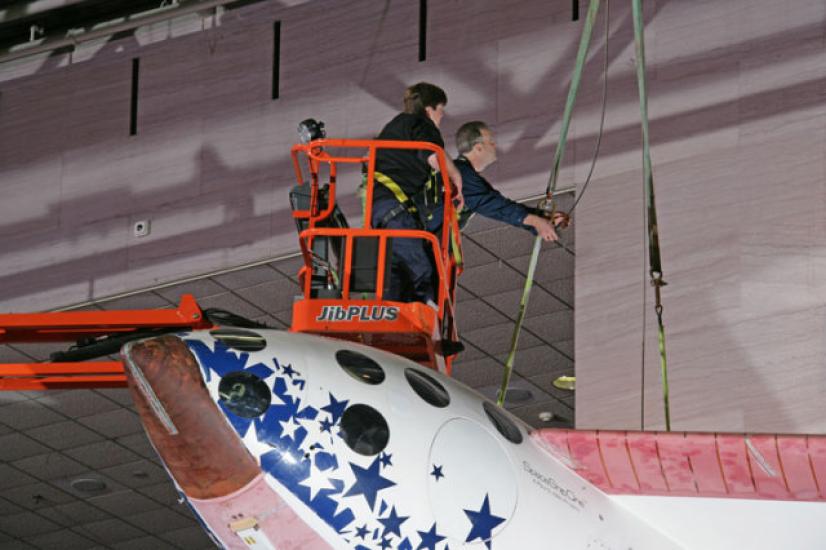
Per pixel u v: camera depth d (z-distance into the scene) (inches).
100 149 759.7
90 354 460.8
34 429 882.1
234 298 738.8
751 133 613.9
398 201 462.0
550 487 395.2
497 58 674.8
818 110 606.9
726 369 585.3
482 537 369.4
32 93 786.8
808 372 573.6
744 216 603.5
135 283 729.0
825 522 424.8
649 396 593.9
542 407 868.6
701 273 603.2
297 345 376.5
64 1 783.7
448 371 472.7
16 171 775.7
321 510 357.4
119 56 772.0
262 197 711.7
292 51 728.3
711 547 425.7
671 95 633.6
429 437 372.8
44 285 751.7
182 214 728.3
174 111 747.4
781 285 589.3
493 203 568.1
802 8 623.5
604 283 617.3
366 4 716.7
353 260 449.7
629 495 432.1
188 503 368.2
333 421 362.3
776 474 417.4
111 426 873.5
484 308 749.3
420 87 496.1
